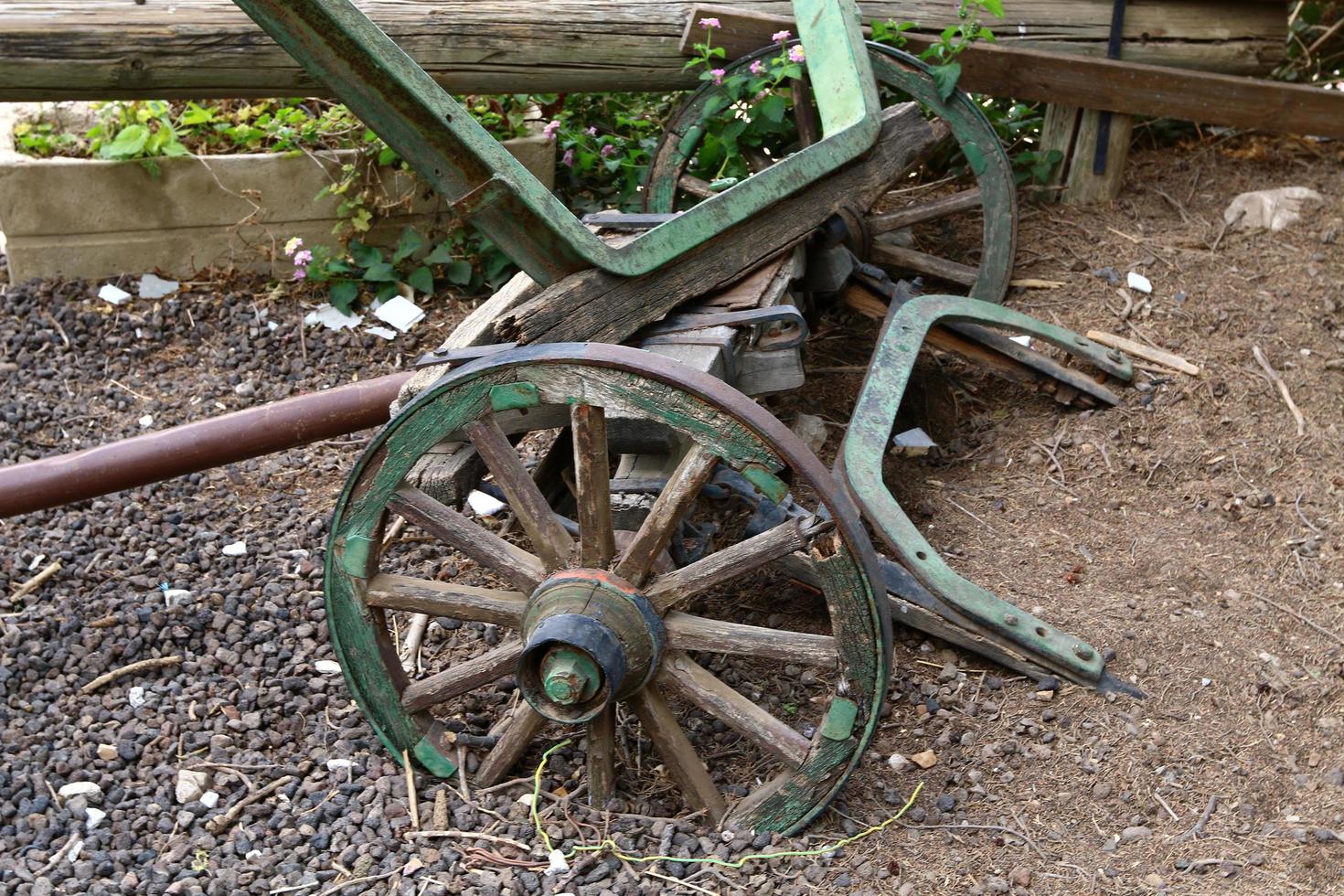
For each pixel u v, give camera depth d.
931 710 3.07
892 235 4.66
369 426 3.24
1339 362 4.23
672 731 2.69
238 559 3.62
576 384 2.48
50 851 2.66
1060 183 5.02
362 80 2.68
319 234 4.86
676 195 4.61
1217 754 2.95
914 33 4.74
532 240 2.94
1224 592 3.44
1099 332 4.36
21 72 3.91
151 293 4.75
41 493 3.04
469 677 2.75
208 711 3.08
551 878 2.60
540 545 2.62
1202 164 5.22
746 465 2.47
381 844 2.68
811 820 2.71
